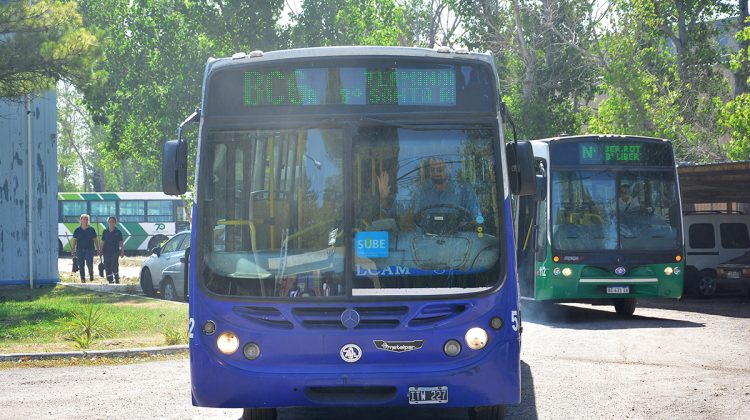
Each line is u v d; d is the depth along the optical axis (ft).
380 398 23.80
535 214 61.62
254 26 123.34
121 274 116.78
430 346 23.67
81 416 29.14
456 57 25.18
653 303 75.66
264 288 24.09
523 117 131.03
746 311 66.08
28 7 63.93
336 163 24.62
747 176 80.94
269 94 25.12
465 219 24.40
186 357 42.68
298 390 23.62
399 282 23.97
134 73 131.95
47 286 83.87
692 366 38.47
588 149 60.59
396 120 24.82
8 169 83.10
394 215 24.34
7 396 32.89
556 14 134.51
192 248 24.64
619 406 29.81
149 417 28.99
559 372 37.01
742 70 124.06
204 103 25.27
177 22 131.13
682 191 93.45
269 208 24.57
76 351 42.80
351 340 23.63
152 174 157.48
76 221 190.60
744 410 29.04
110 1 134.00
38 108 84.84
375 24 149.59
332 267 24.11
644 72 119.75
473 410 27.17
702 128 118.11
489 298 23.98
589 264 59.36
